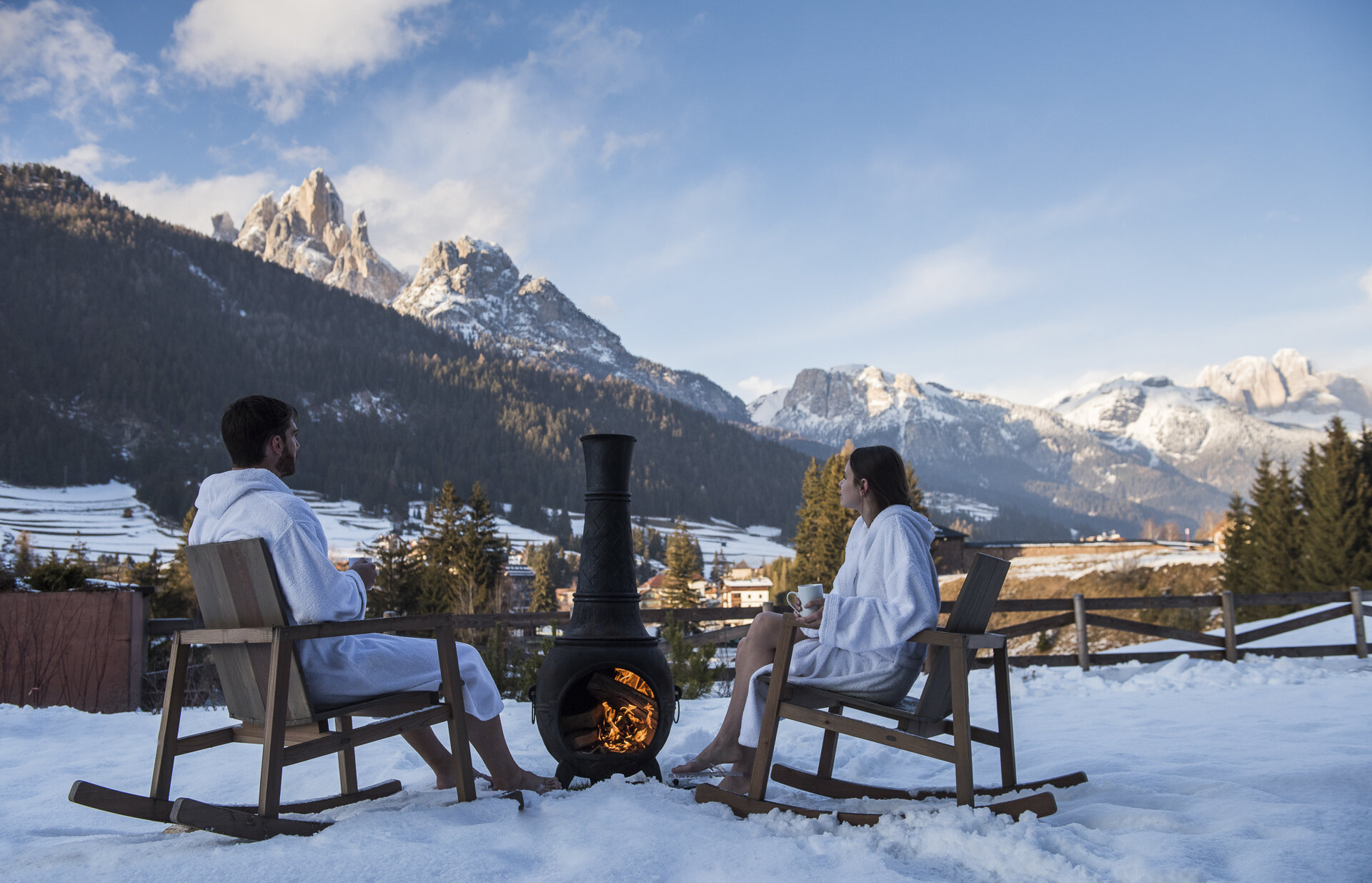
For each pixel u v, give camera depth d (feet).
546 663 9.41
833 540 154.81
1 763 11.98
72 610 22.65
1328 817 6.80
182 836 6.86
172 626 24.31
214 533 7.41
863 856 6.21
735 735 8.54
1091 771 9.47
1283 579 108.68
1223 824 6.86
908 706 8.07
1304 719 13.29
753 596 297.94
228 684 7.61
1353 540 98.43
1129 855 5.98
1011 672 23.63
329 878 5.62
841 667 7.97
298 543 7.06
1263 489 120.98
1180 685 19.52
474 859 6.04
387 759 11.10
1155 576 128.26
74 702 22.30
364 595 7.73
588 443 9.79
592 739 9.32
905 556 7.72
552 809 7.72
